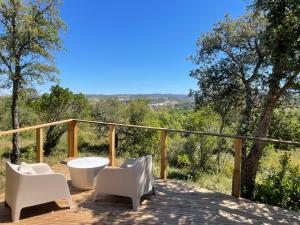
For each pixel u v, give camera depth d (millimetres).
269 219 3811
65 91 15250
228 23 11086
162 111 16875
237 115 11453
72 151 6484
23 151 13898
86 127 16609
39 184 3689
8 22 11664
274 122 9695
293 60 5469
